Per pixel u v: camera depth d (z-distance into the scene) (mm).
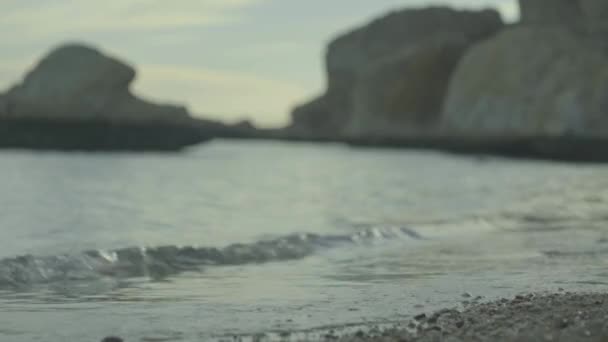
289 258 16156
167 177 48875
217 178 49406
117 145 81938
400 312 10555
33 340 8914
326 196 35656
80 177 46094
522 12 144375
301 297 11711
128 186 40031
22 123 78500
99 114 82438
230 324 9734
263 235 19938
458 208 29359
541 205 30641
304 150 132000
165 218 24422
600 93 110750
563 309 10125
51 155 74500
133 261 14266
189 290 12297
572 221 24516
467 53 145000
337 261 15812
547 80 119812
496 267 14961
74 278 13086
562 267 15023
